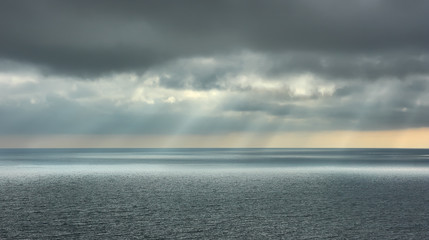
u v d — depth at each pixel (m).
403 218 59.03
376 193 85.81
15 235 49.25
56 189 93.44
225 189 93.88
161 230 52.16
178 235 49.88
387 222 56.53
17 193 85.94
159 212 63.94
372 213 62.94
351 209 66.56
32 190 91.50
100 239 47.84
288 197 80.19
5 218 58.75
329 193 86.19
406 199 77.06
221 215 61.59
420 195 82.56
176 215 61.59
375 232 51.19
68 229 52.34
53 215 61.16
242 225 55.03
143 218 59.25
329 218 59.31
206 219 58.66
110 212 63.88
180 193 86.75
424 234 50.19
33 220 57.50
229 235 49.97
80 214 62.06
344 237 49.03
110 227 53.62
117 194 85.00
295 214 62.31
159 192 88.38
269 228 53.34
